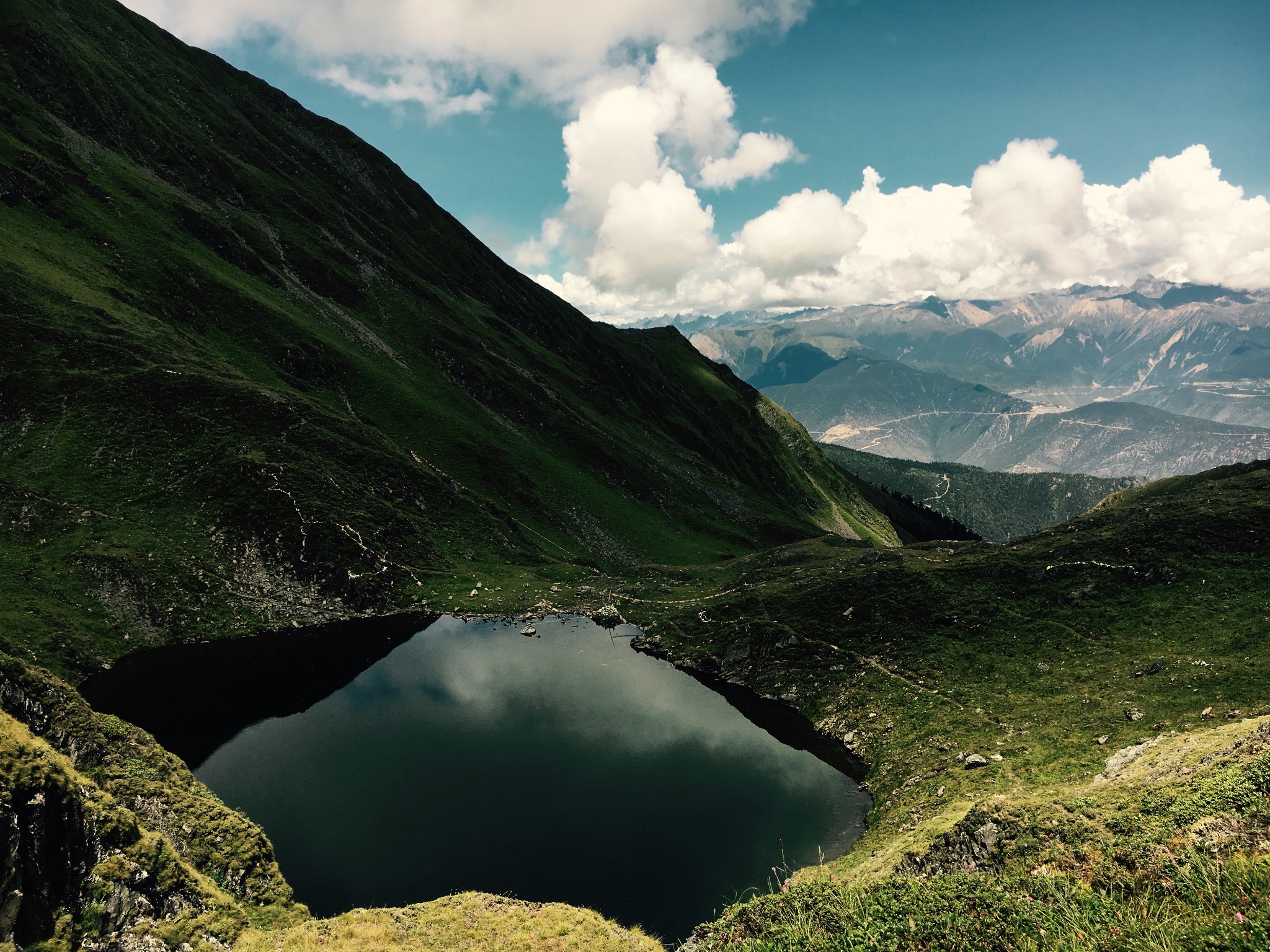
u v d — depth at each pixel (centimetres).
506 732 6022
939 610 7188
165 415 10412
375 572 9675
